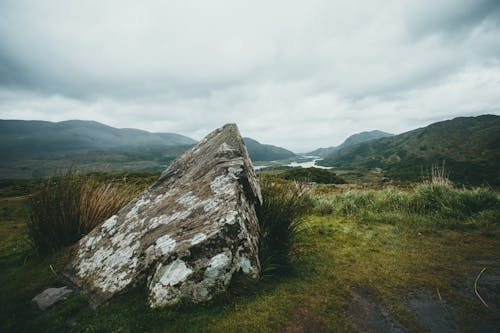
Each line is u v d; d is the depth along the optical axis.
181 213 3.54
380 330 2.27
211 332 2.29
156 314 2.54
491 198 5.76
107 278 3.20
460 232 4.66
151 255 3.09
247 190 3.76
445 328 2.26
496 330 2.20
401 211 6.34
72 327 2.52
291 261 3.59
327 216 6.62
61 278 3.56
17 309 2.92
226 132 5.28
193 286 2.66
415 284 2.95
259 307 2.60
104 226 4.23
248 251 2.99
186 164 5.23
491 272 3.13
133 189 6.43
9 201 17.19
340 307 2.59
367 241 4.47
